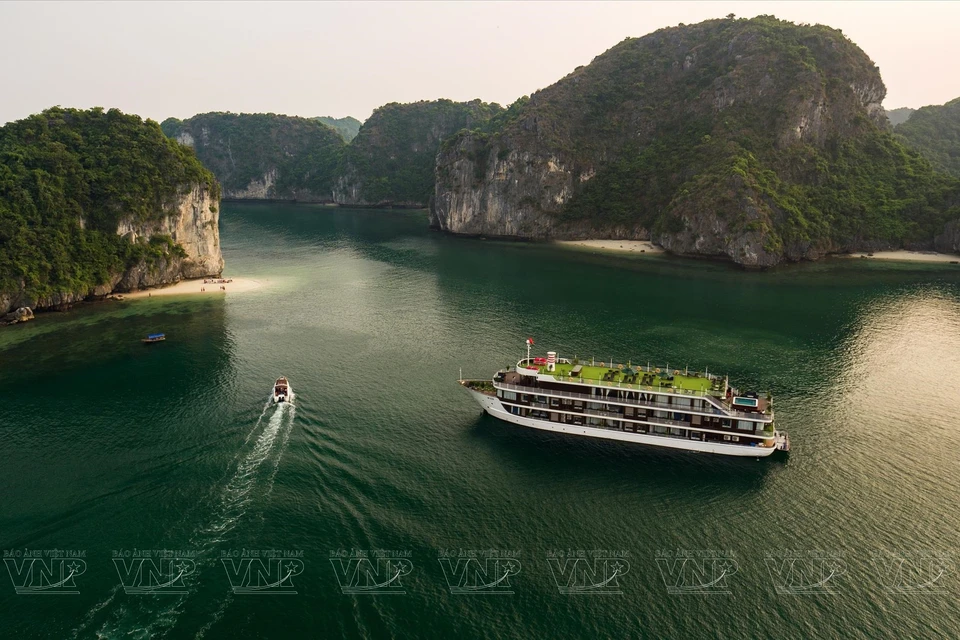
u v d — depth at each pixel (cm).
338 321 14062
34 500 6594
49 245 14788
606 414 8075
